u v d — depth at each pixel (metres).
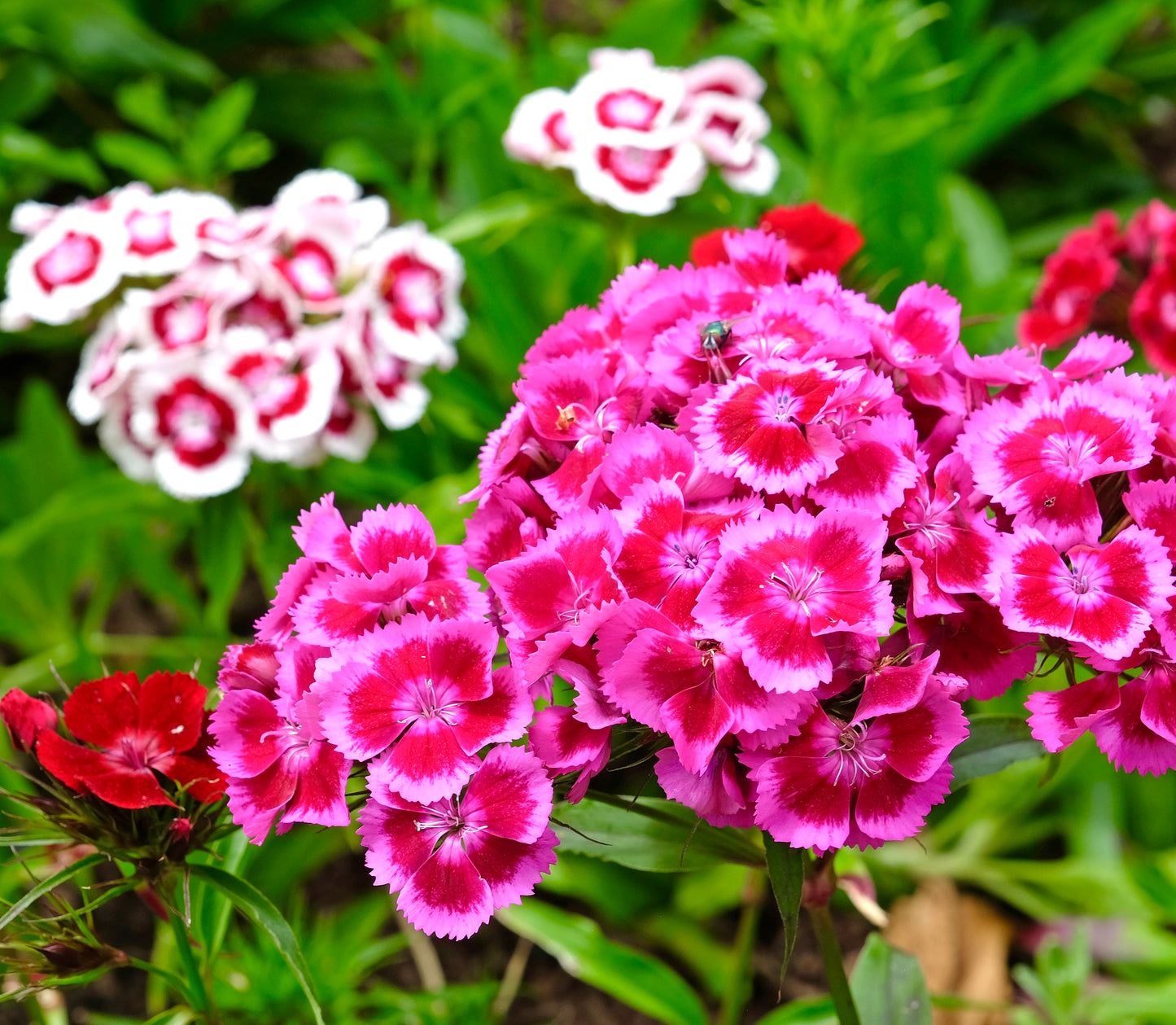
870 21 0.60
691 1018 0.52
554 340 0.45
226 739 0.41
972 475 0.41
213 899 0.45
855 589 0.40
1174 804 0.61
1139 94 0.90
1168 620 0.40
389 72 0.70
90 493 0.61
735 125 0.57
